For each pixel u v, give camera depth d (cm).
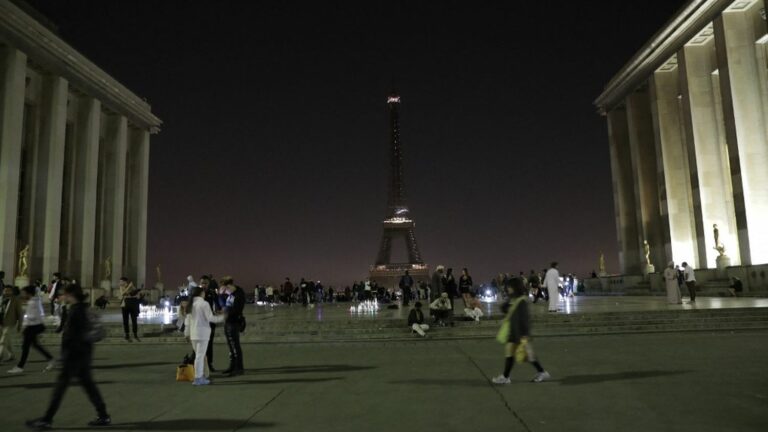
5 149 5084
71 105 6444
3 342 1897
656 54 6244
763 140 4809
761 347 1788
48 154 5747
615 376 1335
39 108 5853
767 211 4725
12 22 5147
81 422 1027
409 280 4341
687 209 6153
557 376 1357
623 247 7375
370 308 4347
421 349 2025
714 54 5581
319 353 1989
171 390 1317
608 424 916
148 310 5169
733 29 4988
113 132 7144
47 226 5659
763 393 1116
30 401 1232
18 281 4897
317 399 1175
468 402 1105
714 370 1384
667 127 6288
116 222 6969
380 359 1783
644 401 1069
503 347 2009
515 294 1313
